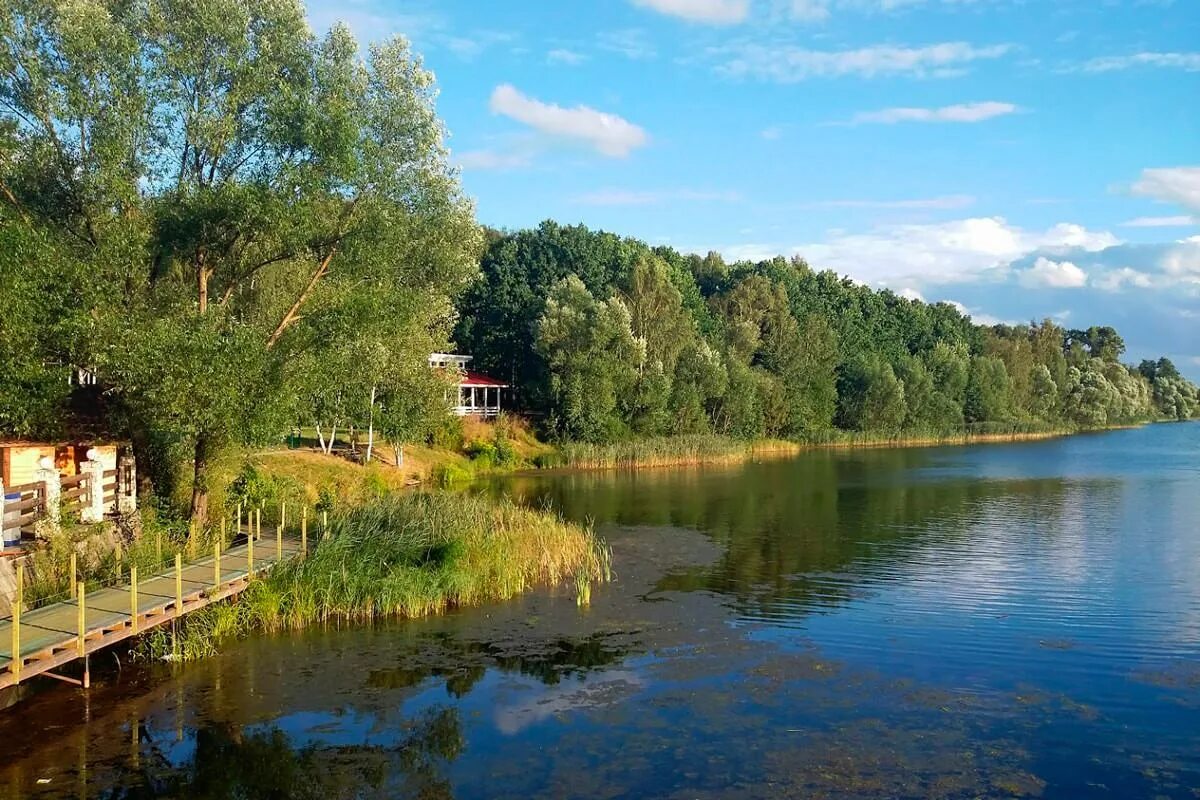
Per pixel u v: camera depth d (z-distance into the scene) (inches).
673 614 780.6
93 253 796.6
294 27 928.9
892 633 718.5
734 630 728.3
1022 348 4525.1
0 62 782.5
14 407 741.3
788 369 3329.2
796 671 621.9
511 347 3046.3
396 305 969.5
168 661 642.2
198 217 856.9
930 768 466.0
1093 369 4987.7
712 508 1518.2
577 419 2556.6
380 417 1705.2
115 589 674.8
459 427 2331.4
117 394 815.1
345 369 1024.2
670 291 2947.8
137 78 828.0
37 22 803.4
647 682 601.3
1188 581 920.9
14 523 692.1
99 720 537.0
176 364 755.4
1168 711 546.6
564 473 2218.3
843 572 966.4
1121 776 458.3
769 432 3221.0
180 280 982.4
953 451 3026.6
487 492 1771.7
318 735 515.5
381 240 975.6
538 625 745.0
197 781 457.7
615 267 3403.1
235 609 714.8
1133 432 4512.8
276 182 878.4
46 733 517.7
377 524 872.9
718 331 3363.7
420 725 529.7
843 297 4291.3
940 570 978.7
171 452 949.8
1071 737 506.9
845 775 457.7
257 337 865.5
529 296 3036.4
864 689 585.0
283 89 872.3
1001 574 957.2
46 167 834.2
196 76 877.8
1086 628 733.9
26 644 525.3
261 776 463.2
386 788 449.4
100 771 469.4
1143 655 658.2
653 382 2706.7
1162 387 6018.7
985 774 459.5
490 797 438.0
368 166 929.5
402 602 776.9
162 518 904.3
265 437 849.5
